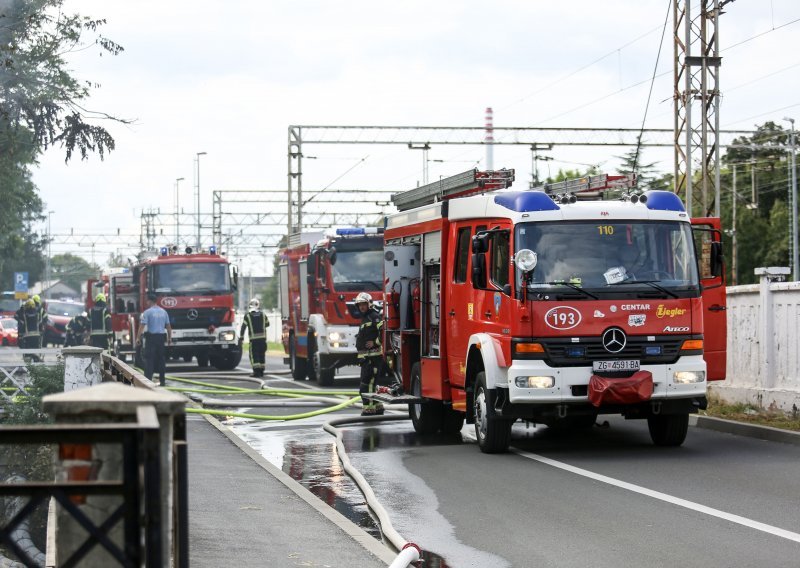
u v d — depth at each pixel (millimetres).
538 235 19344
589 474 17500
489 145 72750
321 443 22719
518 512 14461
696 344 19609
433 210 23438
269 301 173875
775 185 119062
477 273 19906
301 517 13203
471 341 20672
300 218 71125
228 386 39125
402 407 28703
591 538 12688
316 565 10656
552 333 19078
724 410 24766
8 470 24719
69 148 34562
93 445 6055
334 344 37500
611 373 19188
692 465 18172
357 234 37969
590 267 19328
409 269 24922
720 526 13156
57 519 6070
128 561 5512
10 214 55844
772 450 19906
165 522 5863
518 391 19078
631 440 21953
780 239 108312
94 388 6152
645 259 19562
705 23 42594
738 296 25750
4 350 32344
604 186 21141
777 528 12984
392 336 25516
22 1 35156
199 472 16922
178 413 6445
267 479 16250
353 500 15758
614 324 19219
